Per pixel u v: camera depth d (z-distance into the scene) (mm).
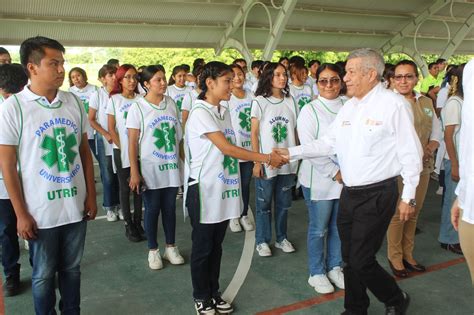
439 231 4047
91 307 2795
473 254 1828
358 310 2469
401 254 3135
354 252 2279
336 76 2844
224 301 2705
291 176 3447
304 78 4340
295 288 2994
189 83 5418
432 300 2801
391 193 2227
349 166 2266
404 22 10203
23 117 1976
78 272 2277
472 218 1764
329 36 9938
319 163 2781
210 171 2477
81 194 2201
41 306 2164
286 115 3381
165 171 3246
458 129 3203
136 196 3875
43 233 2082
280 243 3641
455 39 9867
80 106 2215
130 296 2926
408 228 3160
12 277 2947
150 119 3184
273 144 3338
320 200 2861
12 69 2697
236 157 2447
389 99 2164
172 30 8227
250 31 8969
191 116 2490
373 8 9281
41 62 1966
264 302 2820
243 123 3959
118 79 3867
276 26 7762
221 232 2615
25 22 6930
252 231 4094
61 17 7105
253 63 5246
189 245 3789
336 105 2887
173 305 2805
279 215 3572
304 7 8625
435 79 6848
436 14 10305
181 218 4508
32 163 2018
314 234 2947
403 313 2451
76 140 2158
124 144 3770
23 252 3678
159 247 3771
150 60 15016
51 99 2070
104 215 4652
